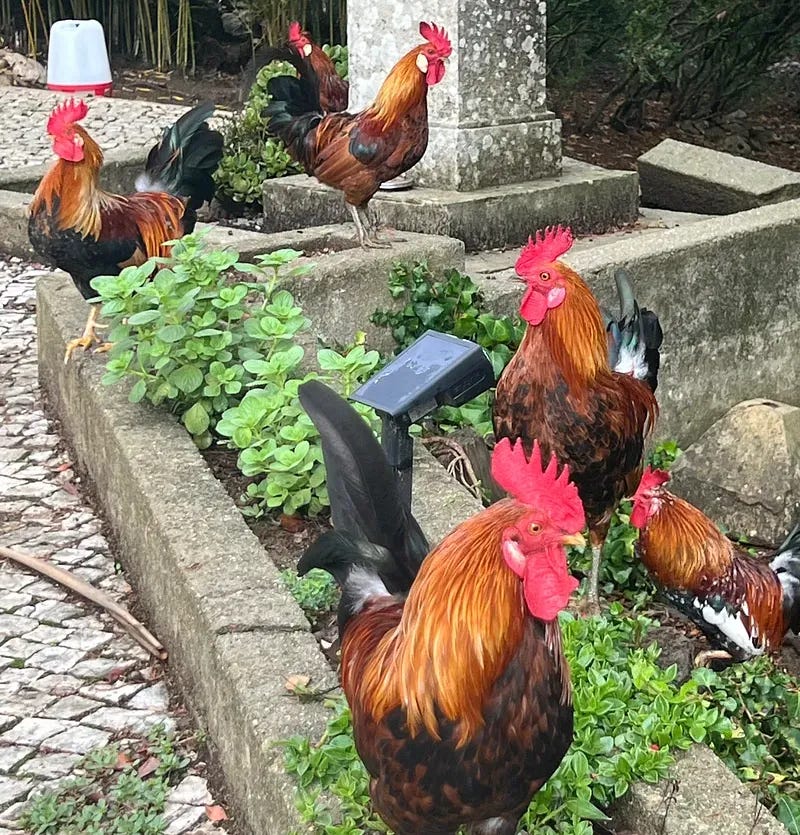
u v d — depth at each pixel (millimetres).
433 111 3461
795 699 1833
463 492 1960
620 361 2084
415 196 3355
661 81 5676
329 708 1441
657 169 4543
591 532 2020
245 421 1969
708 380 3221
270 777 1373
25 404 2758
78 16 7059
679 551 1977
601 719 1405
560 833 1296
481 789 1121
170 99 6566
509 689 1094
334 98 4027
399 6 3469
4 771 1645
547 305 1843
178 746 1688
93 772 1637
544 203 3475
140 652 1902
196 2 7219
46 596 2045
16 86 6590
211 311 2178
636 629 1816
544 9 3529
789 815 1444
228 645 1554
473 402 2494
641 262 2951
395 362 1493
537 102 3580
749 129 6172
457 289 2717
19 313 3318
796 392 3484
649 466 2840
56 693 1801
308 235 2945
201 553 1750
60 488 2396
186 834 1524
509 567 1071
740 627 1986
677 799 1305
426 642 1094
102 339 2500
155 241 2592
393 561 1229
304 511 2006
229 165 4152
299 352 2043
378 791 1172
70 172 2463
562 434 1870
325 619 1731
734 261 3182
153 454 2029
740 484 2656
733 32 5535
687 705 1442
